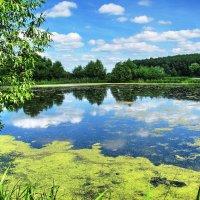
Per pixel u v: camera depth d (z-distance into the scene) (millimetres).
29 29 5285
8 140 10062
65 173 6832
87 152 8555
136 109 16828
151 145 9195
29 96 5348
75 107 18156
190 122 12758
